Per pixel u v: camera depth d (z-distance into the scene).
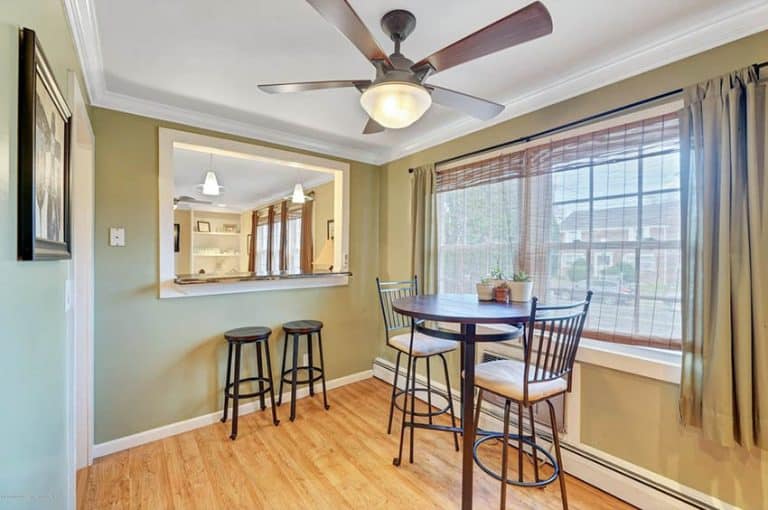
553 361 1.55
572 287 2.11
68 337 1.36
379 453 2.30
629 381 1.83
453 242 2.91
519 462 1.94
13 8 0.82
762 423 1.40
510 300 1.93
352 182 3.58
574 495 1.88
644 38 1.72
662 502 1.70
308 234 5.15
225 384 2.78
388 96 1.42
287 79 2.14
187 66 2.00
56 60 1.24
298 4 1.50
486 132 2.67
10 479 0.80
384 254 3.73
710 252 1.52
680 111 1.65
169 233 2.54
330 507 1.81
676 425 1.67
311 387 3.11
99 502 1.83
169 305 2.54
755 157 1.42
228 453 2.29
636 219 1.85
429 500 1.86
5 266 0.78
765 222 1.40
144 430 2.42
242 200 6.84
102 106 2.29
